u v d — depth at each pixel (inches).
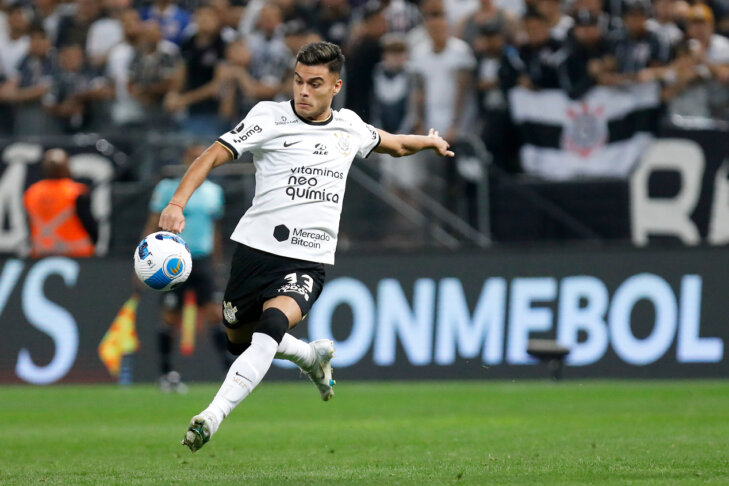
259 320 890.7
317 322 2107.5
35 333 2187.5
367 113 2294.5
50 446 1139.3
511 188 2198.6
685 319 2012.8
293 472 866.8
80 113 2516.0
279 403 1667.1
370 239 2252.7
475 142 2208.4
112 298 2171.5
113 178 2330.2
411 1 2423.7
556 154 2204.7
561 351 1952.5
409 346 2078.0
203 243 2016.5
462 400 1664.6
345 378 2087.8
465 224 2215.8
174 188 2012.8
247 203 2298.2
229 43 2415.1
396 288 2092.8
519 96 2215.8
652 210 2148.1
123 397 1847.9
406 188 2240.4
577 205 2177.7
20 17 2645.2
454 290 2079.2
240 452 1050.1
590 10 2188.7
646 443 1071.6
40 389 2078.0
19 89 2551.7
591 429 1233.4
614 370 2026.3
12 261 2215.8
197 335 2110.0
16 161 2359.7
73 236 2326.5
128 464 960.3
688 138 2132.1
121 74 2493.8
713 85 2197.3
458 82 2240.4
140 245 859.4
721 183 2113.7
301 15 2431.1
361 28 2316.7
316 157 890.7
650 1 2252.7
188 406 1656.0
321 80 879.7
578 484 758.5
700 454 970.7
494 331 2060.8
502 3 2412.6
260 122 885.2
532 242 2190.0
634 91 2165.4
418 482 780.0
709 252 2016.5
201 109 2411.4
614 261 2046.0
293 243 882.8
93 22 2625.5
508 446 1065.5
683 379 2001.7
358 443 1122.0
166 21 2610.7
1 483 820.0
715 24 2300.7
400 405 1600.6
